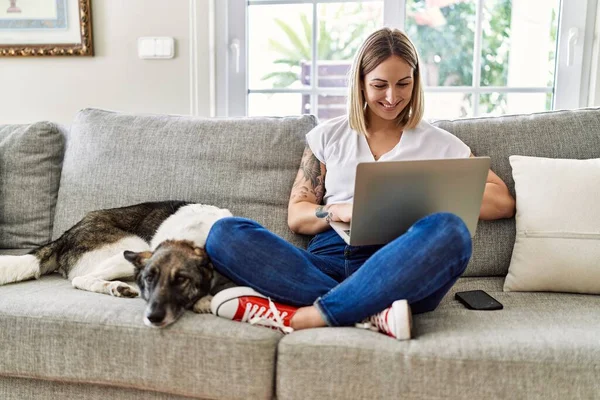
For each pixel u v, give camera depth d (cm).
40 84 246
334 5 238
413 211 133
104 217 174
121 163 190
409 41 163
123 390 132
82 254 167
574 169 159
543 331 119
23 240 194
